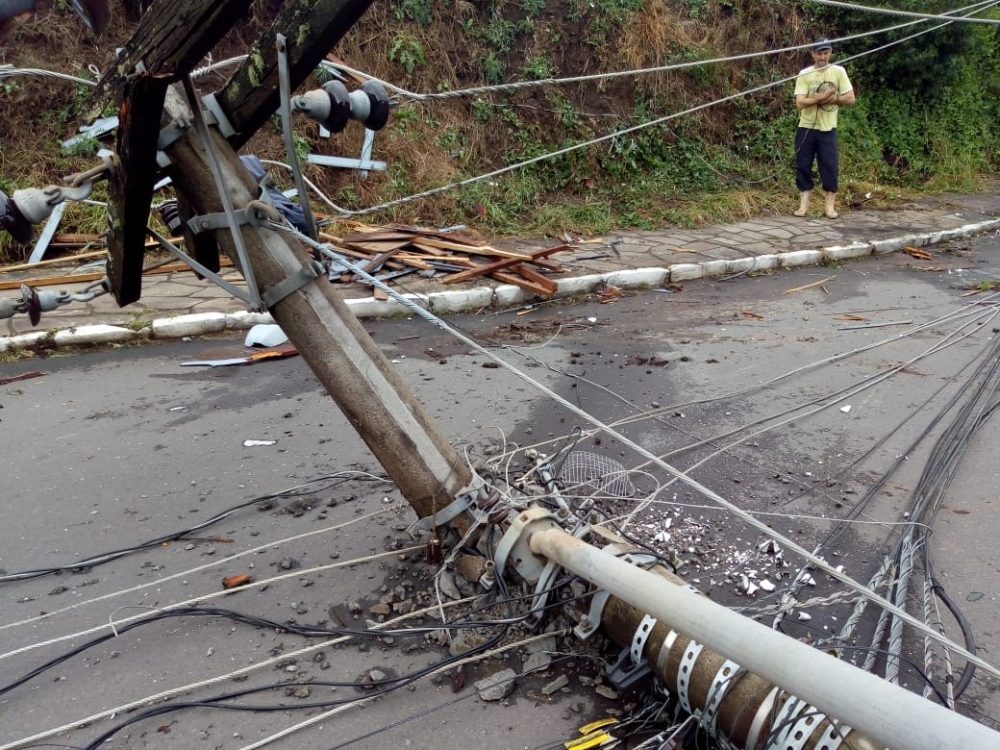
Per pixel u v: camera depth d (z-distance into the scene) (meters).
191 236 3.27
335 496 4.35
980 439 4.95
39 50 9.56
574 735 2.75
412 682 3.01
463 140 11.57
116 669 3.10
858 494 4.36
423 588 3.52
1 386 5.93
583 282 8.42
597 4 12.55
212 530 4.04
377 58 11.11
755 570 3.69
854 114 14.95
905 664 3.08
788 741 2.22
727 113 13.80
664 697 2.81
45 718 2.87
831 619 3.36
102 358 6.53
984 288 8.59
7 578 3.66
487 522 3.11
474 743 2.72
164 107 2.74
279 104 2.79
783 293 8.58
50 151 9.46
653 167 12.88
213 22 2.26
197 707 2.91
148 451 4.88
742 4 14.06
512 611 3.17
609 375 6.10
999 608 3.40
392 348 6.74
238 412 5.45
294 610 3.42
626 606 2.79
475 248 9.00
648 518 4.10
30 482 4.51
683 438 5.02
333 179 10.51
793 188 13.46
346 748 2.72
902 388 5.78
